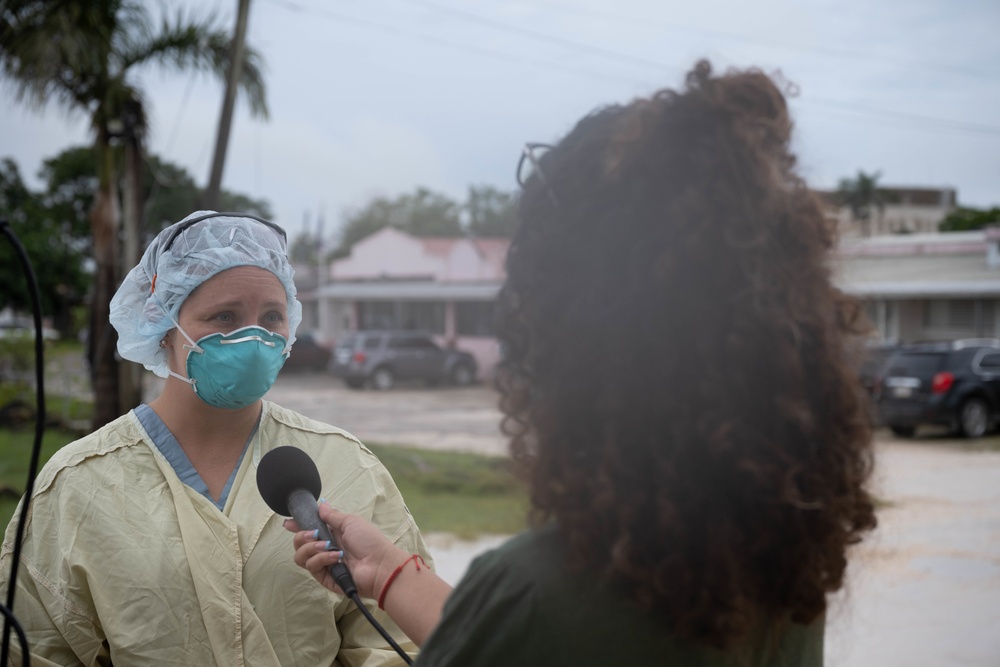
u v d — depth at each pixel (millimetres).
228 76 11398
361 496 2062
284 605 1903
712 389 1053
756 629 1149
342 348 27141
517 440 1210
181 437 2000
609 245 1125
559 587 1098
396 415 20297
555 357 1163
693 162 1118
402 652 1467
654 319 1087
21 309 47594
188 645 1813
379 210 67000
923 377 15297
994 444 14844
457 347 31328
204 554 1866
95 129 11812
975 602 6266
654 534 1067
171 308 1974
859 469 1167
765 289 1078
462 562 7230
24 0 10680
